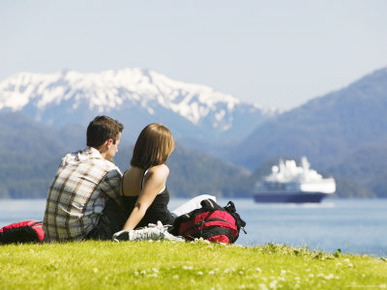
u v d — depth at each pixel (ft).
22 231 43.32
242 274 32.07
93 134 40.63
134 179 39.65
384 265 39.29
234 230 42.16
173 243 39.22
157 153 39.42
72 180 39.42
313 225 598.34
